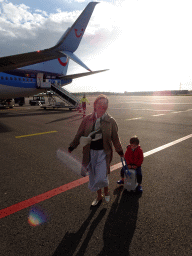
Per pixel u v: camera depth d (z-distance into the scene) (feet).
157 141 18.51
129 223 6.82
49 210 7.69
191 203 8.01
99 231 6.44
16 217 7.27
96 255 5.46
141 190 8.98
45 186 9.78
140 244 5.85
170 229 6.47
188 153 14.75
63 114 45.85
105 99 7.22
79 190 9.34
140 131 23.45
